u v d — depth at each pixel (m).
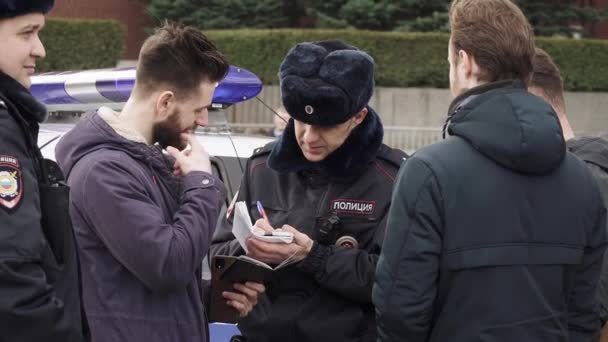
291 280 4.07
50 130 5.29
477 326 3.36
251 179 4.29
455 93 3.61
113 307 3.39
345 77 3.84
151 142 3.60
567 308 3.63
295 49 3.94
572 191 3.51
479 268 3.36
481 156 3.40
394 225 3.39
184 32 3.56
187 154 3.57
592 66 24.27
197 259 3.41
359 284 3.90
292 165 4.11
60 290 2.97
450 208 3.35
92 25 21.94
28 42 3.00
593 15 26.95
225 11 25.19
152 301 3.42
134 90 3.59
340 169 4.03
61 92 5.33
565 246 3.47
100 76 5.23
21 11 2.96
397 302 3.34
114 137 3.44
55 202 3.00
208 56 3.57
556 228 3.45
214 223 3.49
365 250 4.05
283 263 3.83
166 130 3.59
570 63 24.14
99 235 3.37
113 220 3.30
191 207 3.44
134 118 3.55
